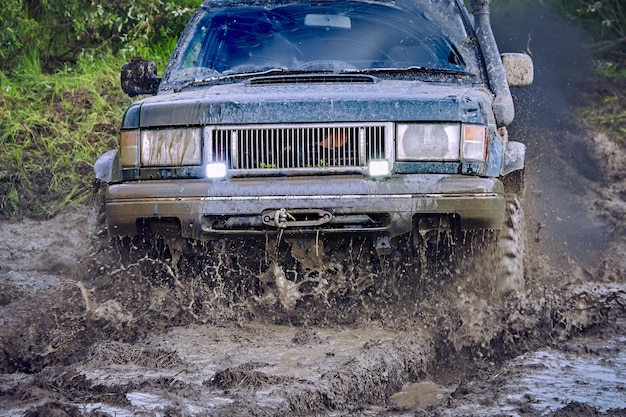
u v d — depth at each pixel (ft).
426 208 22.56
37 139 40.01
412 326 23.48
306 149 23.16
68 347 21.88
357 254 23.67
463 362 22.20
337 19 28.81
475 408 17.88
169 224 23.52
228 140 23.32
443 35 28.19
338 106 23.16
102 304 23.59
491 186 22.80
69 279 29.37
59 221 35.22
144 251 24.53
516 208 24.09
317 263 23.34
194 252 23.98
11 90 42.60
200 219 22.75
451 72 26.94
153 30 47.14
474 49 27.84
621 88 49.60
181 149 23.52
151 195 23.04
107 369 19.56
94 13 44.93
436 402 19.30
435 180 22.70
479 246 23.73
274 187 22.66
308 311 24.31
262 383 18.37
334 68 27.37
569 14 54.13
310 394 18.03
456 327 22.91
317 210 22.48
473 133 23.45
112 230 23.43
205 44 28.84
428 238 23.38
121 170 24.22
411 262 23.98
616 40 53.83
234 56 28.27
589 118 46.11
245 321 24.00
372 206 22.45
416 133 23.17
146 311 24.09
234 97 23.62
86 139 40.09
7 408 17.03
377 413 17.97
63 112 41.86
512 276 23.73
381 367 20.06
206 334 22.58
